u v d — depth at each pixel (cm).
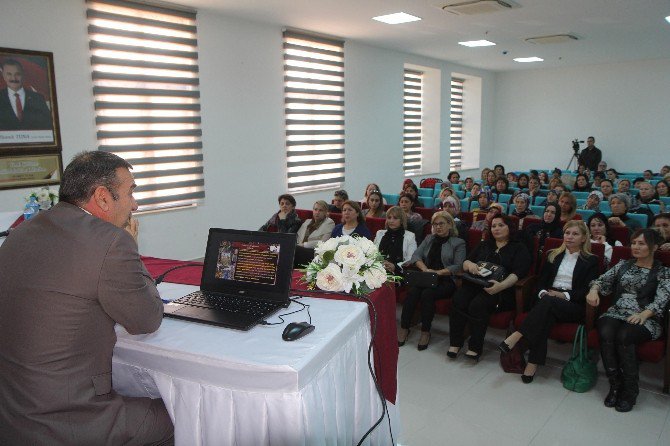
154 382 128
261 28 579
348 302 151
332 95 691
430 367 285
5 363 107
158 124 490
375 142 793
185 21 502
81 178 114
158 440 122
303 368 108
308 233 412
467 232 354
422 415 233
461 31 655
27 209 308
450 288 313
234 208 575
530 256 301
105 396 115
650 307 243
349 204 372
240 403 113
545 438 214
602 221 358
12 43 386
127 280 108
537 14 566
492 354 303
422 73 955
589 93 1055
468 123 1133
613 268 270
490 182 788
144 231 491
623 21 608
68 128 426
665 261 269
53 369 106
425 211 485
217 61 534
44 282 104
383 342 165
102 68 446
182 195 516
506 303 294
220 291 157
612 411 236
